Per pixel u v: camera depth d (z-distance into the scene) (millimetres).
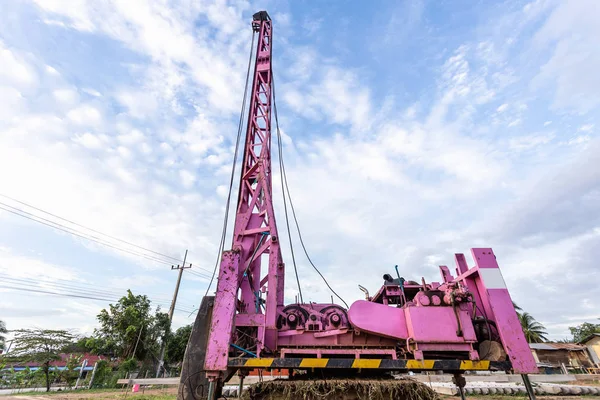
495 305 5680
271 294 6410
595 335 37688
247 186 8328
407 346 5664
